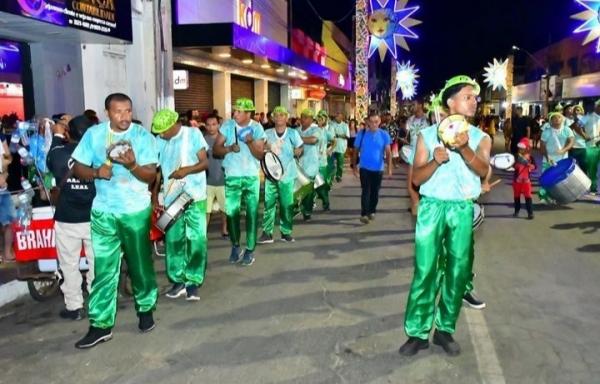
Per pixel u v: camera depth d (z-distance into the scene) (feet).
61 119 20.67
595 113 41.86
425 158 14.99
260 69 71.41
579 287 21.48
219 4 59.47
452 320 15.71
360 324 17.94
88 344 16.30
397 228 32.55
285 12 85.61
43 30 28.43
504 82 147.84
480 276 22.82
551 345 16.34
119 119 15.62
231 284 22.06
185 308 19.47
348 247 27.96
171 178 19.57
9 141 29.50
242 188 24.20
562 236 30.04
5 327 17.98
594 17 60.08
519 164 34.96
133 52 39.86
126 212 16.19
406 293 20.94
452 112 14.67
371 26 71.10
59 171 17.70
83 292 20.95
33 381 14.40
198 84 59.21
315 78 87.25
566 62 125.80
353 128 72.79
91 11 28.96
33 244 19.67
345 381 14.26
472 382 14.21
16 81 33.01
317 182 34.14
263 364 15.20
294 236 30.42
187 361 15.42
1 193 20.18
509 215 36.14
